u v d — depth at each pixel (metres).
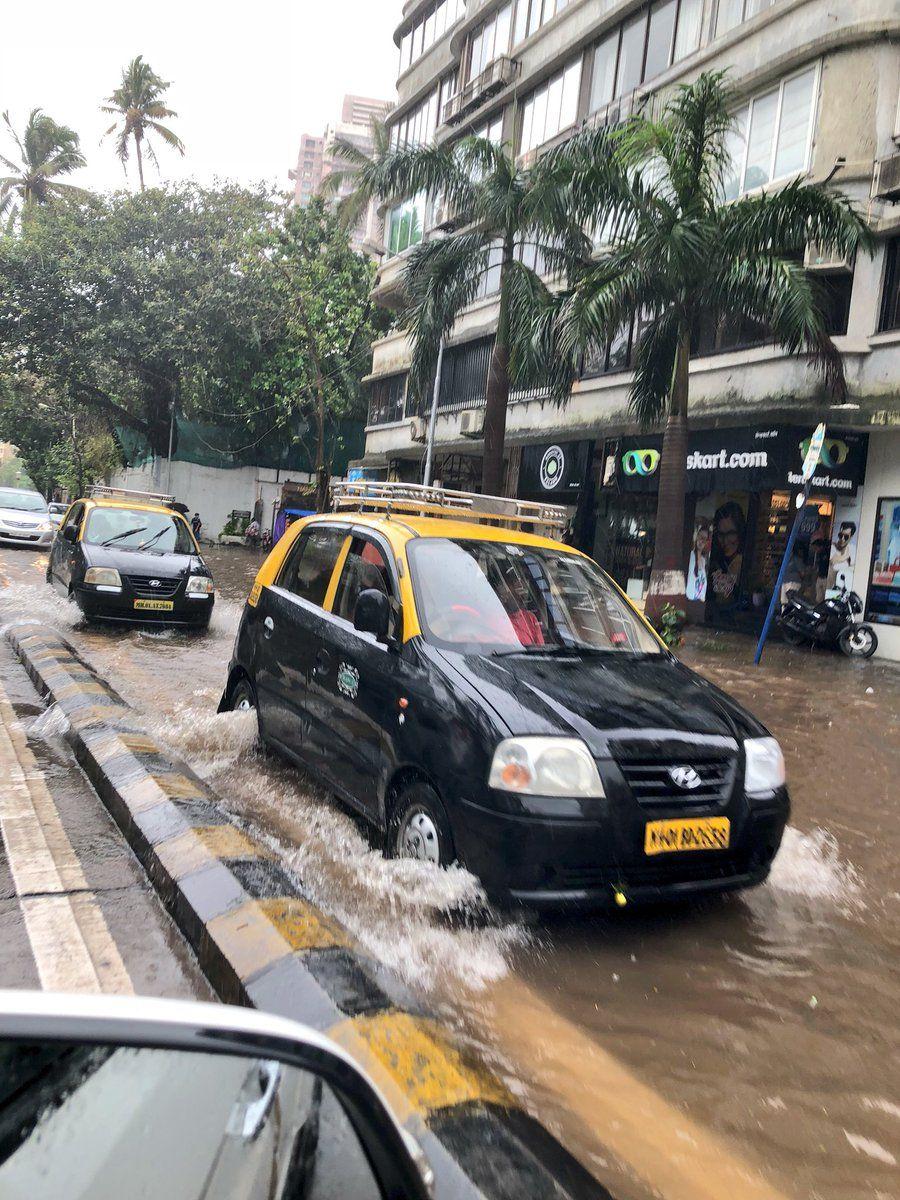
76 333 32.88
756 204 12.52
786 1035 3.15
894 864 4.98
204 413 37.75
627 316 13.25
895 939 3.99
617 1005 3.27
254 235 33.06
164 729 6.39
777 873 4.67
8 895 3.63
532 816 3.46
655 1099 2.75
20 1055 0.82
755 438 15.33
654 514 18.80
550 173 14.23
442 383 25.88
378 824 4.26
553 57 21.75
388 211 30.16
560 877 3.49
